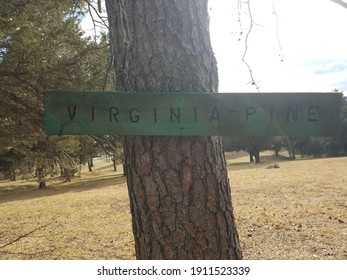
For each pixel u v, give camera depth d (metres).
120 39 2.03
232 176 23.00
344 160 30.36
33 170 13.47
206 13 2.11
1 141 6.59
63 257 6.53
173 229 1.93
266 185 16.02
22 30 5.28
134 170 1.99
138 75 1.96
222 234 2.00
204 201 1.95
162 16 1.95
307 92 1.83
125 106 1.84
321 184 15.01
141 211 1.99
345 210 9.08
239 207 10.82
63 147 7.64
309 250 6.11
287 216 8.90
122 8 2.03
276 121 1.83
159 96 1.83
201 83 1.97
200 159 1.95
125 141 2.05
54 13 6.02
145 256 2.00
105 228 9.05
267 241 6.89
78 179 32.09
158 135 1.84
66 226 9.59
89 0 5.77
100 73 5.83
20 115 5.97
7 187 27.78
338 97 1.84
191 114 1.83
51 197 19.20
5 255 6.60
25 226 10.06
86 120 1.83
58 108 1.83
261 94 1.83
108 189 21.23
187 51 1.96
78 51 5.79
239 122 1.84
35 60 5.50
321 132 1.84
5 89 5.75
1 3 5.39
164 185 1.93
